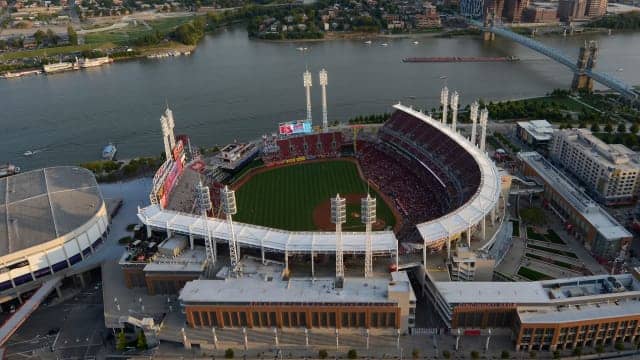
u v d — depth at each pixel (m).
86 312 183.75
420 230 186.25
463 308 157.25
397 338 161.50
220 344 161.88
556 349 154.75
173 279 181.38
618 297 157.62
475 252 188.50
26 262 187.88
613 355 153.62
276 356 156.62
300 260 190.12
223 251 197.25
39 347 168.00
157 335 164.50
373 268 182.25
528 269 194.50
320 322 164.25
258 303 161.62
